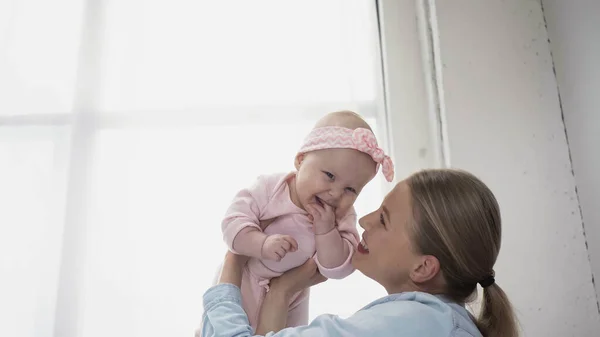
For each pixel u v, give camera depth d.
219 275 1.12
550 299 1.30
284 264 1.07
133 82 1.78
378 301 0.89
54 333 1.55
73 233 1.64
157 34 1.83
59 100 1.77
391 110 1.62
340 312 1.49
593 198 1.27
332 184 0.98
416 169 1.57
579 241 1.33
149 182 1.67
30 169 1.70
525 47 1.50
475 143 1.43
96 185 1.68
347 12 1.77
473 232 0.84
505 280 1.32
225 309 0.91
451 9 1.54
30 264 1.62
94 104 1.76
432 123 1.55
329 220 0.99
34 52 1.82
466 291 0.89
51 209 1.66
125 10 1.86
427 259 0.86
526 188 1.38
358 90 1.70
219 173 1.66
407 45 1.67
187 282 1.57
